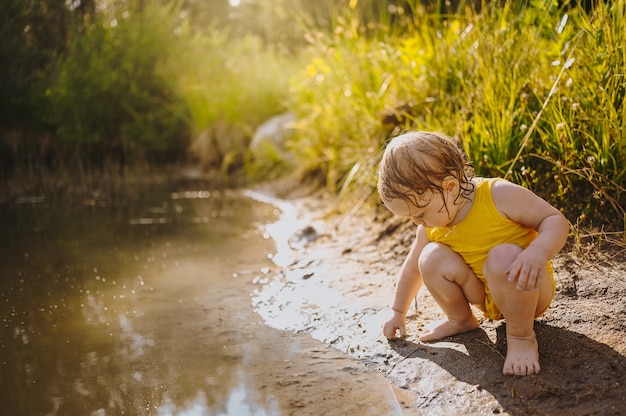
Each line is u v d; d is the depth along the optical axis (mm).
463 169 2197
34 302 3035
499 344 2246
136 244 4160
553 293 2209
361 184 4664
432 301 2779
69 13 8227
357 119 5047
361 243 3811
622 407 1827
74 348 2480
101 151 7848
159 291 3186
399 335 2477
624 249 2707
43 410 1986
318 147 5789
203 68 8344
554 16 3826
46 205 5719
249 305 2961
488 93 3600
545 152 3182
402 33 5676
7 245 4172
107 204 5746
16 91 7531
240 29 13281
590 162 2914
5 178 7191
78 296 3117
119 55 8039
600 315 2283
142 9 8664
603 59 3105
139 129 7855
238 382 2178
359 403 2020
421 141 2150
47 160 7645
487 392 2004
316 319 2738
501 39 3771
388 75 4820
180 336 2600
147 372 2260
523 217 2137
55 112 7512
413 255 2461
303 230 4211
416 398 2053
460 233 2217
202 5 12836
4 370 2283
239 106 7930
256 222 4801
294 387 2137
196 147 7914
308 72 5922
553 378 2002
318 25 8398
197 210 5383
